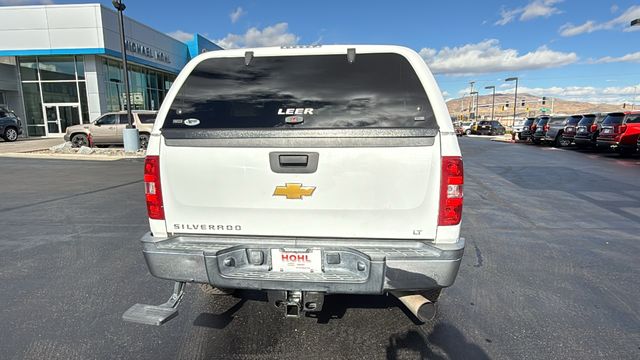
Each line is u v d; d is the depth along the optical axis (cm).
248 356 277
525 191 927
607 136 1781
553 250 501
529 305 352
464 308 346
